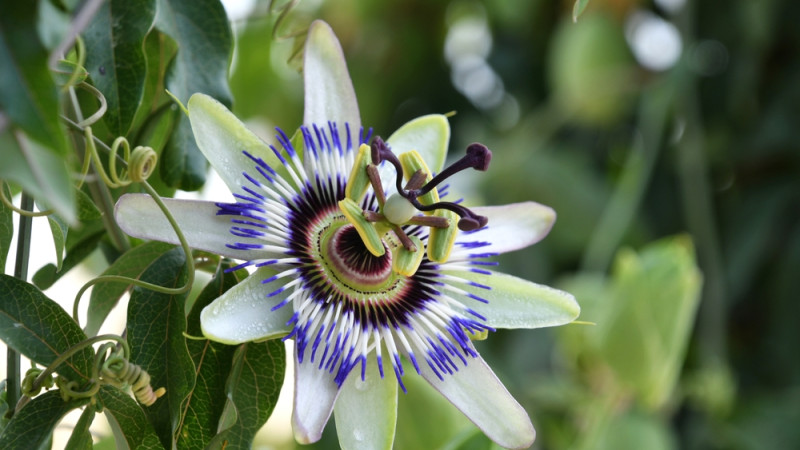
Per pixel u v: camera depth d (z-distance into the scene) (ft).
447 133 1.40
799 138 2.23
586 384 1.90
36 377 1.26
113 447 1.40
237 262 1.32
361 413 1.27
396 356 1.29
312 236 1.31
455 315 1.32
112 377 1.24
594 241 2.24
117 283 1.32
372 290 1.32
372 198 1.36
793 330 2.24
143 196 1.24
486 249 1.36
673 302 1.81
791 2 2.21
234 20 1.55
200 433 1.28
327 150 1.33
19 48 1.13
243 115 2.18
